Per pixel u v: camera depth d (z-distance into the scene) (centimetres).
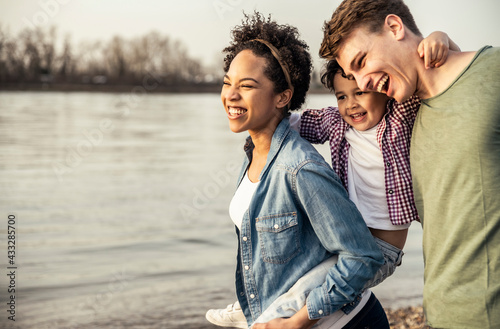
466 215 175
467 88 177
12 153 2586
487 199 173
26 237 1254
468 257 176
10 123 3703
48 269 995
